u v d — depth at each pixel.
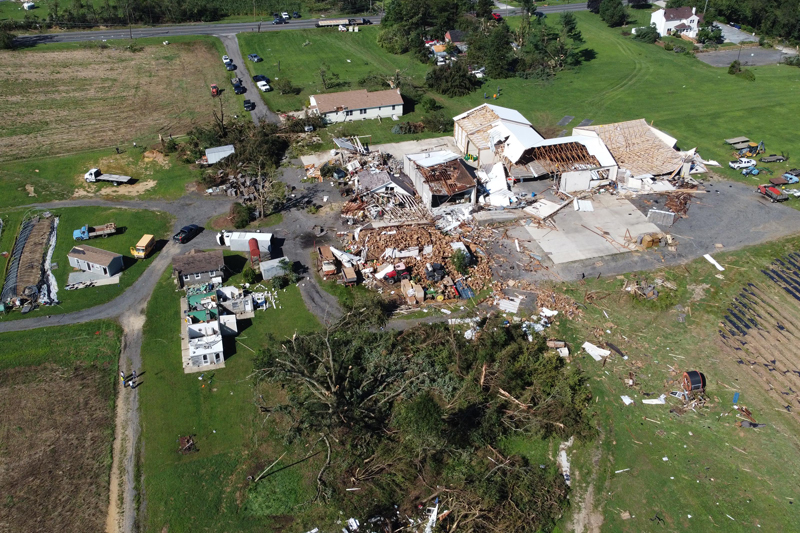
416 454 38.12
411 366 43.47
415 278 53.38
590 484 37.00
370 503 35.66
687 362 46.03
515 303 51.59
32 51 107.44
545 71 105.31
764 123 86.12
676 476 37.41
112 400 42.75
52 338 48.06
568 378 42.56
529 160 70.25
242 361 45.88
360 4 139.62
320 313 50.53
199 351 44.66
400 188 66.94
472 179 64.38
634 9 141.50
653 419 41.19
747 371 45.09
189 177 72.56
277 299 52.16
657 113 90.38
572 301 52.03
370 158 74.69
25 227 62.81
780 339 48.12
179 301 52.19
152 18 126.56
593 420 41.06
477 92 99.44
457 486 36.47
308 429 39.88
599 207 65.50
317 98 87.69
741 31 127.94
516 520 34.09
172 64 107.00
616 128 76.75
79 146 79.38
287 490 36.75
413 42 114.69
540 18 134.62
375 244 57.34
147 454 38.88
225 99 94.69
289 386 43.25
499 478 36.34
